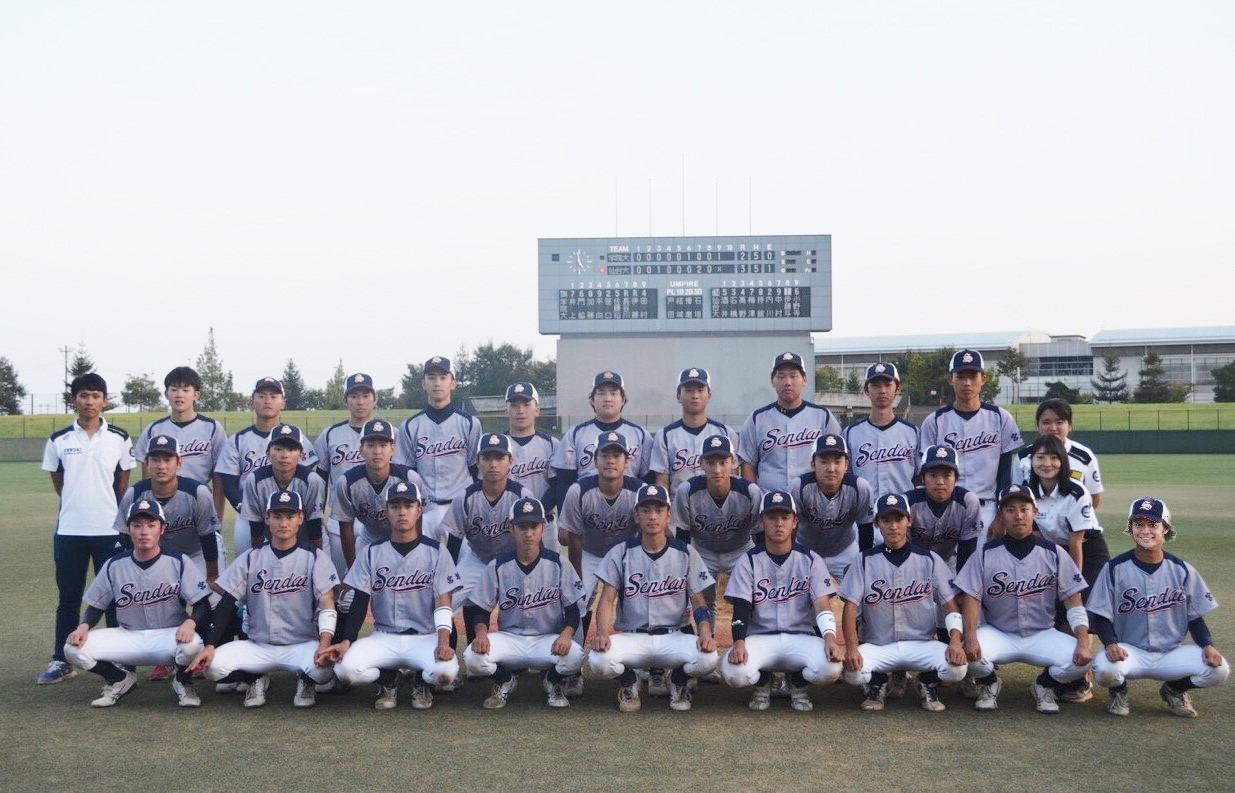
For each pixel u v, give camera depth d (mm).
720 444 7047
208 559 7375
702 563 6527
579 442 8250
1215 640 7637
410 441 8680
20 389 70562
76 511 7180
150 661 6496
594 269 34344
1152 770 4980
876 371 7824
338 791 4746
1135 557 6074
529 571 6473
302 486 7699
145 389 66812
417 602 6594
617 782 4840
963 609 6258
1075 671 5977
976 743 5453
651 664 6301
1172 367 83312
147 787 4820
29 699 6516
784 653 6254
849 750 5344
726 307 34094
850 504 7141
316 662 6195
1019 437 7668
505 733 5719
